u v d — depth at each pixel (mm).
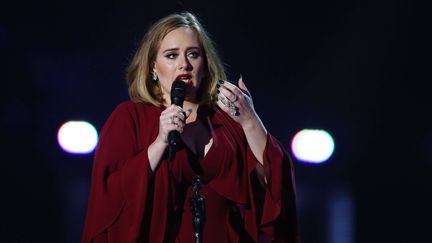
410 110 31469
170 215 10273
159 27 10820
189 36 10727
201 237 9805
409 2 30266
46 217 26562
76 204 27062
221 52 30547
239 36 30516
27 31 28125
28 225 26047
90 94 29062
